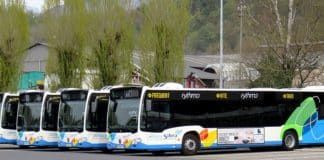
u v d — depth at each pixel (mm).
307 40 47219
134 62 50531
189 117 32750
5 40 55156
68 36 51969
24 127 39688
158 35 47719
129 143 31703
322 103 37562
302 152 34375
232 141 33938
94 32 50000
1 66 55094
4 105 41812
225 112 33938
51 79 52750
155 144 31625
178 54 48031
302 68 48094
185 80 58812
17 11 55750
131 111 32031
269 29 47906
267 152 34812
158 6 47750
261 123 35094
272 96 35719
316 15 47781
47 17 53219
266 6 48281
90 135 35781
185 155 32344
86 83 51656
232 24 64938
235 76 54500
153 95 31922
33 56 72500
